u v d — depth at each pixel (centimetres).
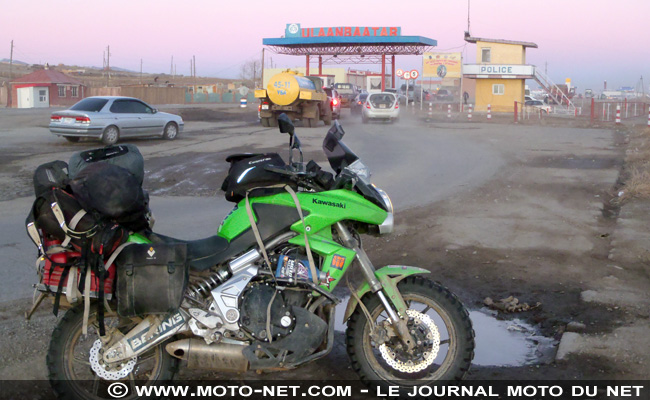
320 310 426
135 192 392
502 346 537
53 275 386
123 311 382
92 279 383
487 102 4769
